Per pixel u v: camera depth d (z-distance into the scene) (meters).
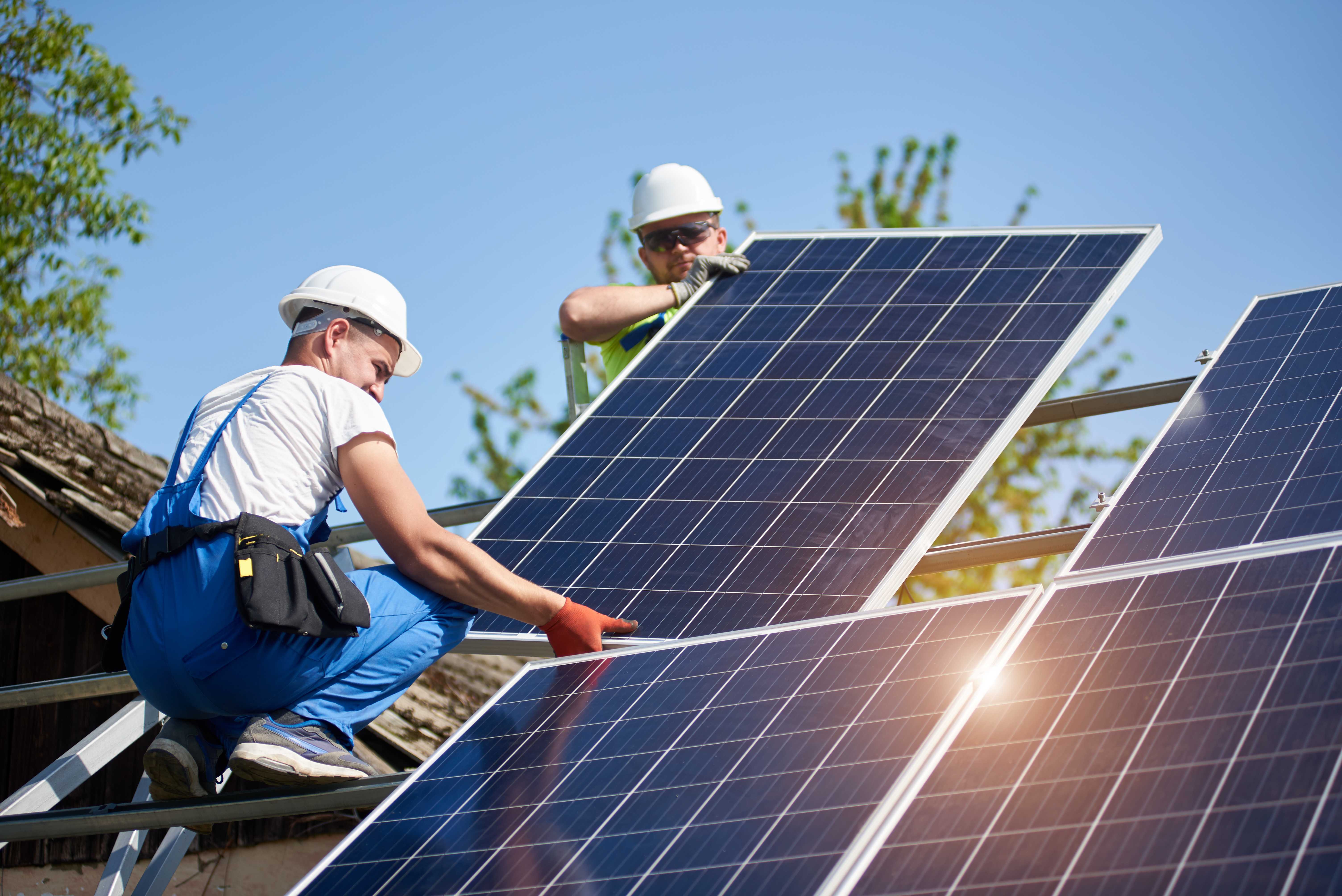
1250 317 4.52
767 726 2.83
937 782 2.39
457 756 3.18
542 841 2.64
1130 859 2.04
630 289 5.91
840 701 2.80
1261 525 3.15
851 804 2.41
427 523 3.43
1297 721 2.21
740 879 2.31
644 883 2.40
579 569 4.15
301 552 3.32
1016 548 4.92
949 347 4.76
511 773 2.97
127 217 19.56
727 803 2.57
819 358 4.97
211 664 3.26
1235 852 1.98
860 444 4.34
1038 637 2.80
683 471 4.53
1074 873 2.06
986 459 4.01
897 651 2.97
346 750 3.43
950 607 3.06
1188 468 3.61
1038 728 2.47
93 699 8.16
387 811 2.98
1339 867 1.87
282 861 6.95
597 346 6.33
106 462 9.23
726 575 3.88
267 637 3.26
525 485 4.77
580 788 2.81
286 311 3.92
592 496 4.55
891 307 5.22
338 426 3.42
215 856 7.04
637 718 3.07
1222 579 2.77
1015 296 4.98
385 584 3.54
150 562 3.36
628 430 4.92
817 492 4.15
